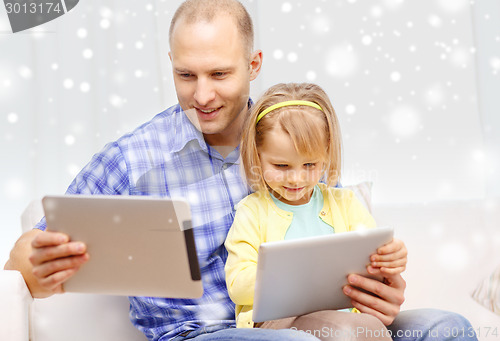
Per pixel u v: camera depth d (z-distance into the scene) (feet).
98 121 5.97
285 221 4.00
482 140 6.53
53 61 5.98
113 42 5.98
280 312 3.43
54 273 3.40
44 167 6.00
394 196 6.43
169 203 3.21
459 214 4.87
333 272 3.42
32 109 5.99
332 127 4.11
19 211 6.00
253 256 3.83
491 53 6.53
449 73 6.48
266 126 3.92
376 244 3.41
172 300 4.01
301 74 6.27
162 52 5.95
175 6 5.98
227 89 4.10
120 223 3.26
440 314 3.58
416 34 6.42
